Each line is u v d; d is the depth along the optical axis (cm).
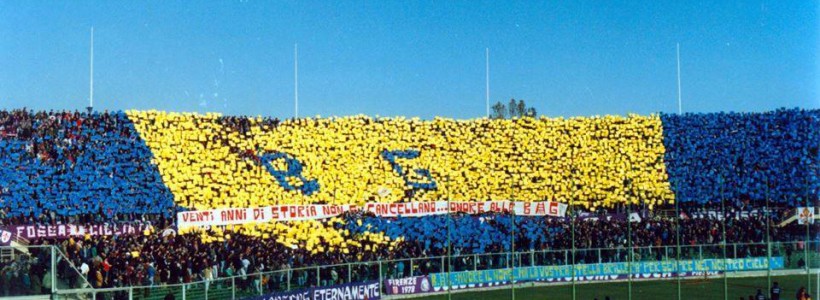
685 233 8088
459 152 8894
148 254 5875
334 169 8256
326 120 8588
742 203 9131
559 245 7762
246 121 8212
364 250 7312
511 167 8969
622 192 9088
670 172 9281
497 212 8494
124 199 6969
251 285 5134
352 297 5988
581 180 9081
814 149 9362
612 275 7462
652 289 7044
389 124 8788
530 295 6681
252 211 7312
